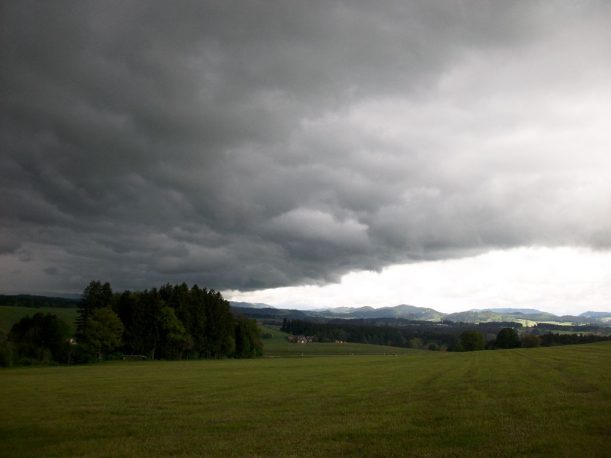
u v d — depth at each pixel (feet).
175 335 435.94
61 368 291.79
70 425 76.38
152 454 55.93
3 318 501.56
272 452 55.57
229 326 511.40
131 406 98.58
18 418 84.02
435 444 57.00
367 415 79.97
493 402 89.30
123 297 453.17
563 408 78.84
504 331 613.11
